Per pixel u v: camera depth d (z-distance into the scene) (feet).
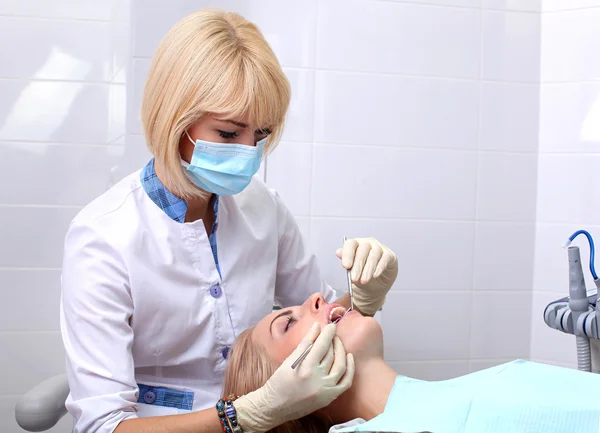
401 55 7.66
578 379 3.92
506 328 7.97
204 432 4.09
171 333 4.84
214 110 4.23
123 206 4.83
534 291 7.98
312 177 7.56
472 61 7.81
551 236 7.90
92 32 7.44
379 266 4.75
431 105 7.75
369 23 7.59
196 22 4.42
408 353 7.79
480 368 7.91
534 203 7.96
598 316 5.46
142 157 7.24
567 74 7.79
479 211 7.88
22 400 5.06
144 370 5.03
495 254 7.91
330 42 7.53
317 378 4.03
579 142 7.74
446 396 3.90
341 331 4.45
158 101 4.39
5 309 7.39
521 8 7.86
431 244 7.80
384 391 4.31
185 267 4.87
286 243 5.79
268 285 5.36
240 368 4.73
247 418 4.08
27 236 7.40
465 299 7.88
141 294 4.66
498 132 7.88
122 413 4.29
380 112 7.65
